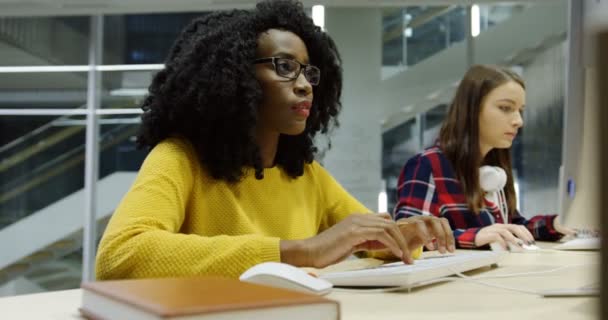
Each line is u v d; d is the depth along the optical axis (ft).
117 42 14.02
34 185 14.49
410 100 12.01
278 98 3.42
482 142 5.88
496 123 5.73
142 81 14.06
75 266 14.28
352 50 11.98
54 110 14.33
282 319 1.32
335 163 11.85
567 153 2.24
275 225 3.45
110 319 1.47
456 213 5.62
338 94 4.23
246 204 3.36
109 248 2.49
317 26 3.95
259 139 3.54
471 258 2.97
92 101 14.15
